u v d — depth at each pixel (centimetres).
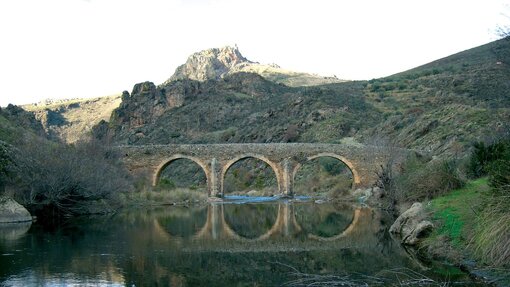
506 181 1689
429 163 3284
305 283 1567
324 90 12731
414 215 2419
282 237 2700
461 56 15200
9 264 1847
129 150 6700
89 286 1534
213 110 14400
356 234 2733
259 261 1977
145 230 2912
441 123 7088
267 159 6888
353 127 9962
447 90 10650
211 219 3728
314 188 7625
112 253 2108
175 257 2048
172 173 10331
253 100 15150
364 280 1574
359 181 6562
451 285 1432
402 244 2258
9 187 3375
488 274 1471
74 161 3806
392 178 3916
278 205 5388
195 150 6806
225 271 1783
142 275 1700
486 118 6019
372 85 13912
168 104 15400
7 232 2719
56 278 1628
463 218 2002
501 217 1510
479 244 1596
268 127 11344
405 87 12581
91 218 3597
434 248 1922
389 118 9369
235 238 2650
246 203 5784
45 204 3578
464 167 3378
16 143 4188
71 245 2298
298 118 11125
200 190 7319
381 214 3838
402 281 1527
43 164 3591
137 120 15088
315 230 3006
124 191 5384
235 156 6850
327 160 8344
